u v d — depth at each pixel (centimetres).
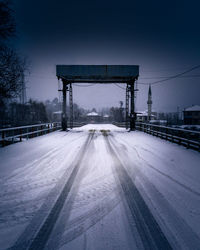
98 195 319
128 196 315
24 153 670
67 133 1502
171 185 366
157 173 442
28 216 250
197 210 269
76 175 424
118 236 211
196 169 476
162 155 643
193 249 191
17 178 401
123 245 196
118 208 275
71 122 2066
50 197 309
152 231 220
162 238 208
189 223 236
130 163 534
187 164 525
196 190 341
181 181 388
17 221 238
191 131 756
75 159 579
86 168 480
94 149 757
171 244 199
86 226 230
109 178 405
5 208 271
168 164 524
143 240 205
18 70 1362
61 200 299
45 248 191
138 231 220
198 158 599
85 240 204
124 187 355
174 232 219
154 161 558
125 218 248
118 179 399
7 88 1331
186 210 269
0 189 341
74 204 286
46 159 577
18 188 346
